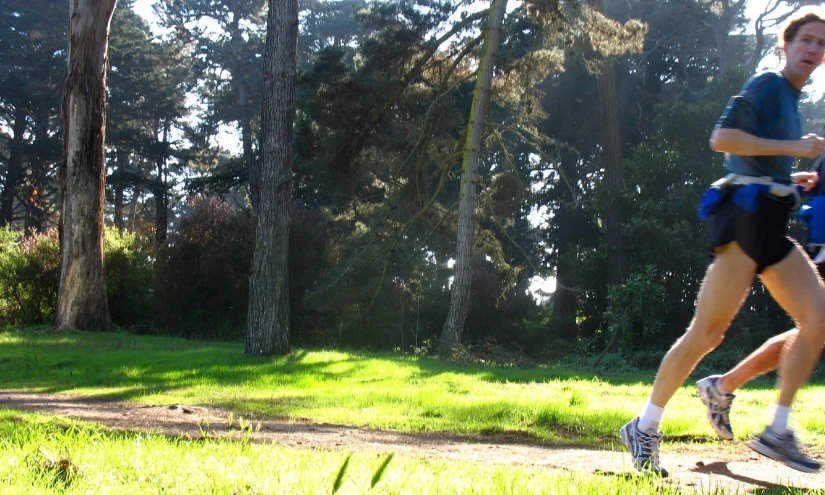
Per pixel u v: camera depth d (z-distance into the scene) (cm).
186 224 2862
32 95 4288
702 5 3606
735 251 360
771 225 354
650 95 3628
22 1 4406
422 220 2503
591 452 548
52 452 352
